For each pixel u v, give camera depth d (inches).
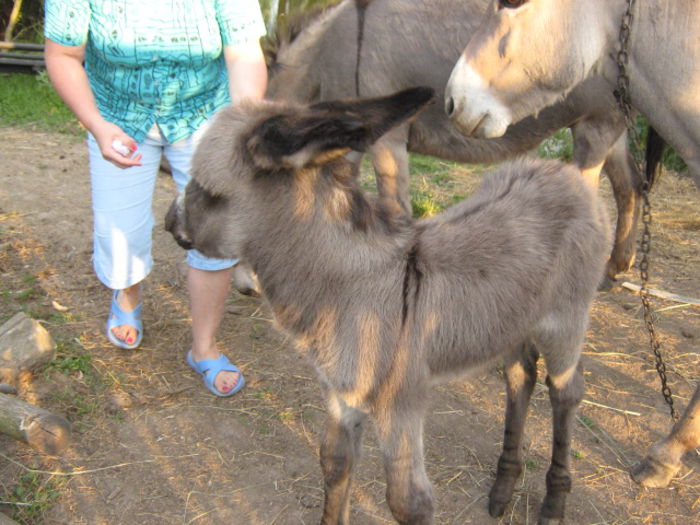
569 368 114.9
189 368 159.2
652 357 168.1
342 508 111.3
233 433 139.6
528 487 128.4
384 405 97.3
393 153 174.7
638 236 238.8
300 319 98.9
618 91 125.0
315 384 155.4
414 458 98.3
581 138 166.2
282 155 87.5
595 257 112.0
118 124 135.4
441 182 291.6
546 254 107.0
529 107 128.8
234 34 131.3
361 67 174.1
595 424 145.5
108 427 138.9
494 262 103.6
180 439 137.3
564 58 121.6
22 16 608.4
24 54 466.6
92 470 127.8
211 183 97.3
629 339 175.9
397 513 97.6
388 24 170.2
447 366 103.1
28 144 326.6
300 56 183.6
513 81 124.8
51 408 141.7
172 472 128.8
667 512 123.3
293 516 120.3
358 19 173.5
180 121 137.2
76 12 120.8
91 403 144.7
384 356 95.7
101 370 155.6
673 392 155.3
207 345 151.8
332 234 95.8
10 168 287.9
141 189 141.5
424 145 181.6
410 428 98.1
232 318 181.5
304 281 97.0
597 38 121.4
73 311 179.3
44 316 175.2
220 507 121.6
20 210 242.8
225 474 129.0
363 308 96.0
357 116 82.9
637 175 191.0
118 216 141.5
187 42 129.2
